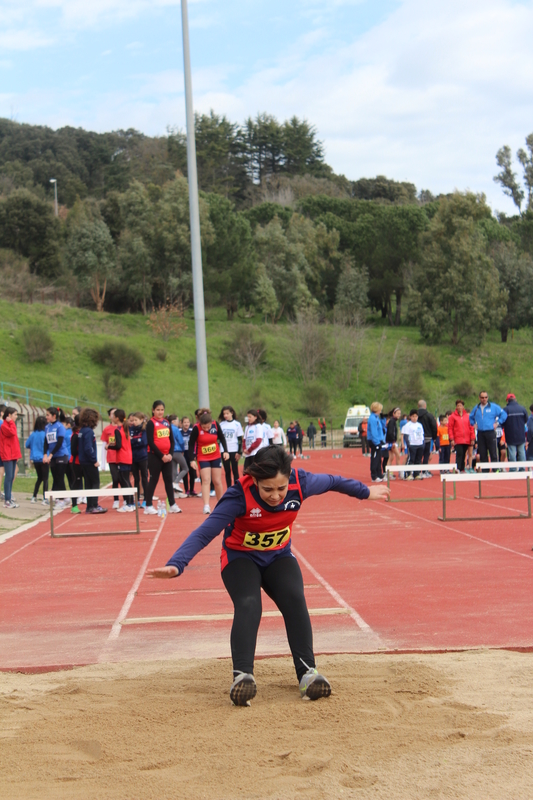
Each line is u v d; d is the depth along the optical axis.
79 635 5.79
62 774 3.22
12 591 7.69
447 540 9.88
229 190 108.62
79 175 115.81
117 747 3.49
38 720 3.87
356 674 4.50
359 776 3.10
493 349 67.75
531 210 95.62
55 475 14.71
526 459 20.08
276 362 61.59
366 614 6.09
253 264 69.50
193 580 7.93
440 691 4.13
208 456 13.09
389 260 75.50
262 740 3.53
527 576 7.40
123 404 50.38
